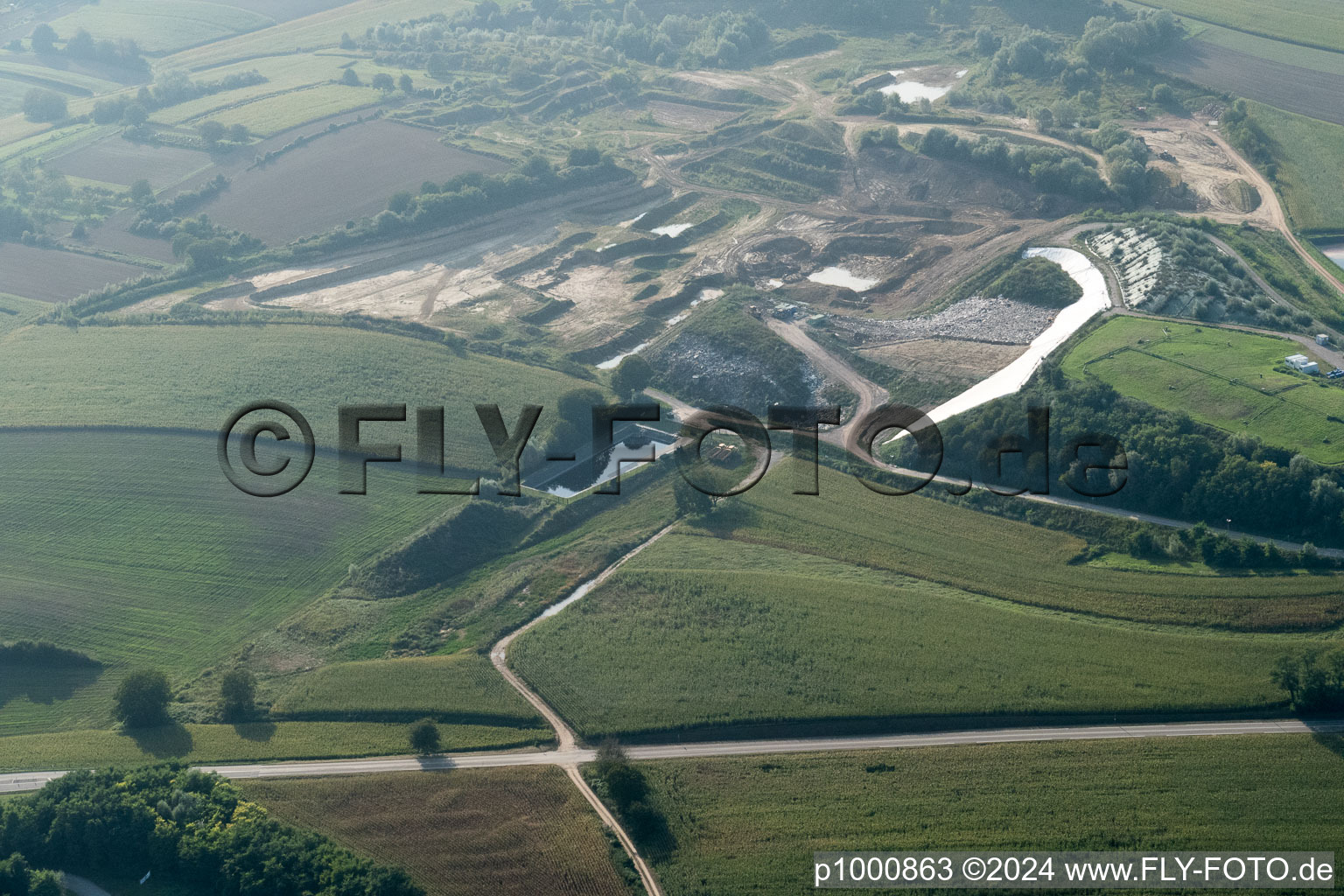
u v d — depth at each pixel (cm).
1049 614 15050
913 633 14612
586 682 14112
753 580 15800
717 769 12681
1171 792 12056
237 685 13850
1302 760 12369
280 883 11238
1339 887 10838
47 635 15438
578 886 11275
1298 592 14888
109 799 12044
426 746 13075
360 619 15700
